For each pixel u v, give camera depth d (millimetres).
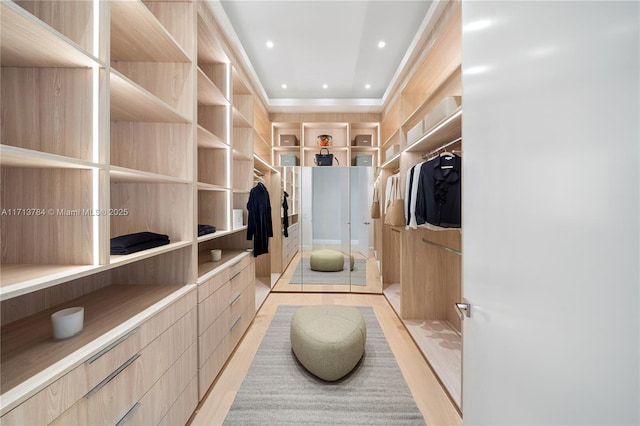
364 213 3809
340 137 4539
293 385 1790
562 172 546
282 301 3414
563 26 542
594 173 479
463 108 995
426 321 2711
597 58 475
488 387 825
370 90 3820
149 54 1530
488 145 828
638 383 412
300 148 4246
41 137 995
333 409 1580
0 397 672
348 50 2805
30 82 993
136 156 1618
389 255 3986
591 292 484
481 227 874
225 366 2004
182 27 1623
